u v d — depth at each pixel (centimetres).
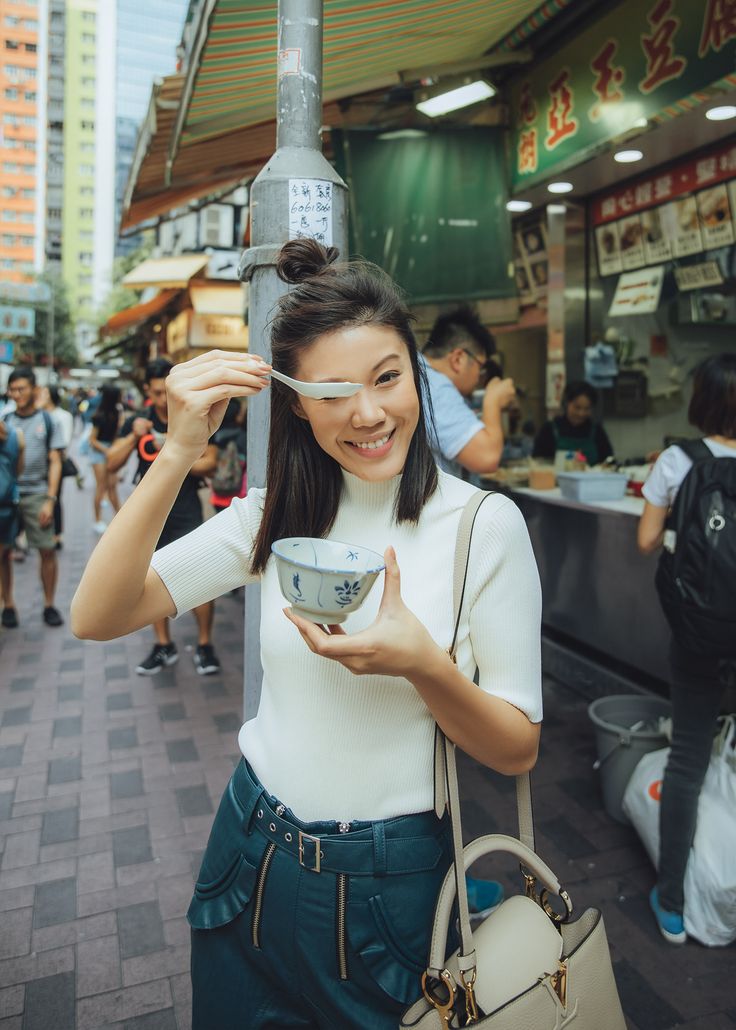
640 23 376
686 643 223
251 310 184
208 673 484
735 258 493
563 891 121
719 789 242
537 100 462
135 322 1518
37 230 10056
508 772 116
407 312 112
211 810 327
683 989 220
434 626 113
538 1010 106
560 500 440
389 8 306
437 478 119
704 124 438
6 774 357
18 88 9775
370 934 114
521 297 677
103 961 239
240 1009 125
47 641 550
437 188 475
